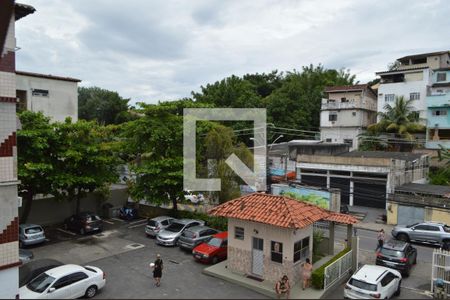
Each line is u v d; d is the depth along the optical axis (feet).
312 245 62.44
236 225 59.77
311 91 224.94
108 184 101.04
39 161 77.97
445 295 53.21
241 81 224.33
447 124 144.66
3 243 50.80
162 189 87.92
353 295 49.70
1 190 50.78
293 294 51.60
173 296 51.44
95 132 91.66
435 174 136.15
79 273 51.06
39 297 46.60
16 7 51.78
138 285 55.72
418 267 67.41
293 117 202.28
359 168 114.83
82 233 85.20
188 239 71.92
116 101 225.56
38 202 92.89
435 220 93.97
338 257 59.47
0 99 50.57
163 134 85.15
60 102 117.70
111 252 72.54
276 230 55.21
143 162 89.40
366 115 175.63
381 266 58.34
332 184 121.70
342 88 174.81
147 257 69.51
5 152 51.24
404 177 119.44
